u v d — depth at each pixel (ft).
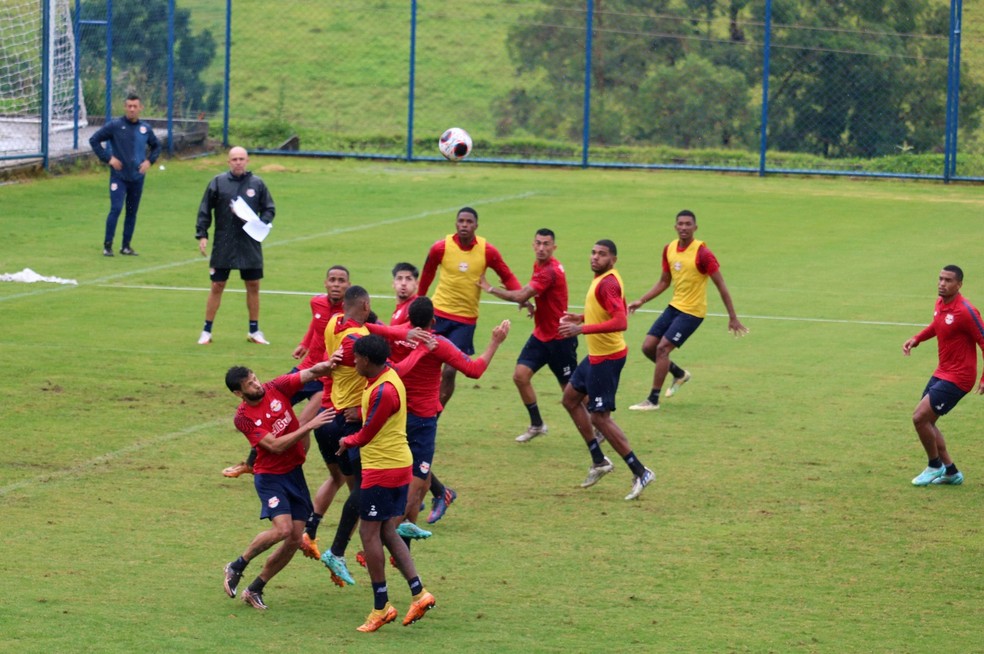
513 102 425.28
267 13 491.72
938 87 377.71
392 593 92.48
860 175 352.49
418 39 474.49
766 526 106.42
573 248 241.76
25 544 97.81
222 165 337.31
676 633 83.82
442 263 134.82
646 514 109.50
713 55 392.68
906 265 236.02
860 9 385.29
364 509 85.15
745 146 388.16
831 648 81.61
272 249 234.79
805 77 383.24
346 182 320.50
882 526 106.83
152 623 83.71
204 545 99.35
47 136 303.48
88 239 239.30
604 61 407.23
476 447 129.90
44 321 176.76
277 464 89.86
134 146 223.30
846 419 140.87
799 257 242.58
